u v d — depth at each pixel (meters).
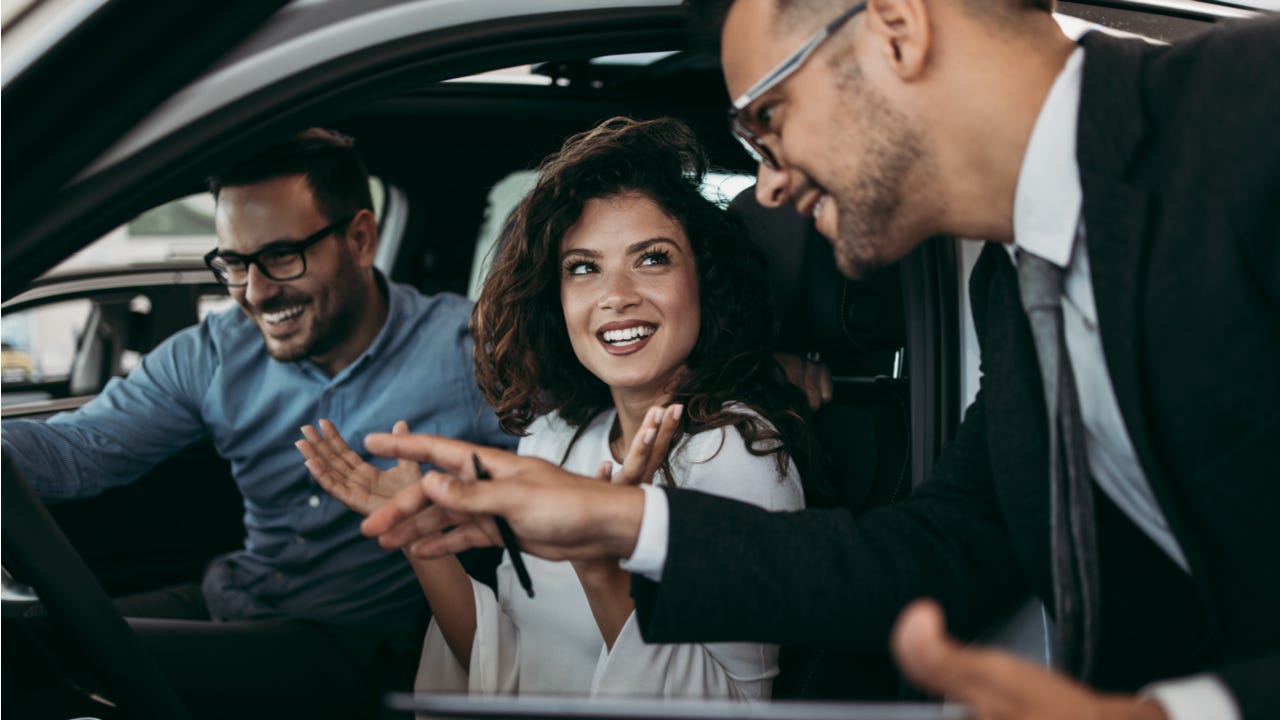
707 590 1.01
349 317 1.93
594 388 1.61
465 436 2.03
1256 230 0.78
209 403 2.02
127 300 2.97
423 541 1.05
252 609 2.00
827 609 1.03
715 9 1.05
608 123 1.53
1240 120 0.79
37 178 0.96
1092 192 0.85
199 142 1.03
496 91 2.40
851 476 1.55
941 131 0.93
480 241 2.78
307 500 2.00
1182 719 0.56
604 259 1.43
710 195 1.52
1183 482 0.85
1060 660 0.88
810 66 0.95
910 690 1.23
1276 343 0.79
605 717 0.62
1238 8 1.46
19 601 1.31
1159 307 0.82
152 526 2.42
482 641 1.43
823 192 1.03
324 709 1.69
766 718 0.59
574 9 1.22
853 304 1.57
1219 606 0.85
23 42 0.93
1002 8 0.92
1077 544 0.86
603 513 0.99
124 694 1.10
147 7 0.95
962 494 1.15
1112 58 0.88
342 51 1.11
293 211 1.83
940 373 1.42
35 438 1.90
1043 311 0.89
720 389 1.43
